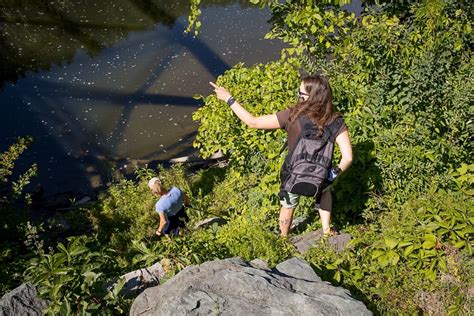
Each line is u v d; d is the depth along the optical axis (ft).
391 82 17.92
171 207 21.20
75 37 50.39
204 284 9.61
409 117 17.31
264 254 13.94
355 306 9.30
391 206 15.34
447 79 17.40
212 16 52.60
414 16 20.80
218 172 29.37
